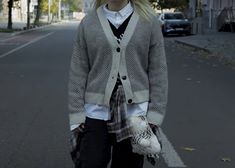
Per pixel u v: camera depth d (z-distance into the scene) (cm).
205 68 1861
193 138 802
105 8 390
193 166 656
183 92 1272
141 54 385
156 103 386
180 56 2423
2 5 8181
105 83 382
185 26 4359
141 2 388
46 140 777
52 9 9031
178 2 5303
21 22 7300
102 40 380
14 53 2373
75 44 398
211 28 5075
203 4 5247
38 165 655
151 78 391
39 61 1992
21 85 1354
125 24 384
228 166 661
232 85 1415
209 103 1122
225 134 834
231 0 4688
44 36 3947
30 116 955
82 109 389
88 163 381
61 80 1452
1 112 994
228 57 2258
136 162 400
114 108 382
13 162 667
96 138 384
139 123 372
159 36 390
